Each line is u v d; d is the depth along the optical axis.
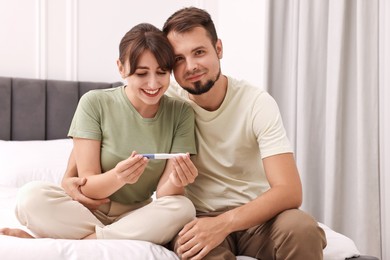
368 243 2.04
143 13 2.93
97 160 1.27
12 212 1.58
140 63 1.21
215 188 1.36
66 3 2.74
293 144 2.52
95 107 1.30
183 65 1.27
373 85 2.04
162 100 1.37
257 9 2.83
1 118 2.51
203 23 1.27
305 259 1.05
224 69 3.19
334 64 2.21
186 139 1.35
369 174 2.05
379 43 2.08
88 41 2.80
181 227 1.17
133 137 1.30
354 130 2.20
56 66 2.74
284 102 2.64
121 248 1.05
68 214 1.14
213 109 1.38
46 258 0.97
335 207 2.20
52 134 2.64
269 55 2.62
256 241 1.20
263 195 1.16
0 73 2.60
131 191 1.32
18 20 2.63
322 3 2.35
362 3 2.05
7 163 2.13
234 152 1.35
